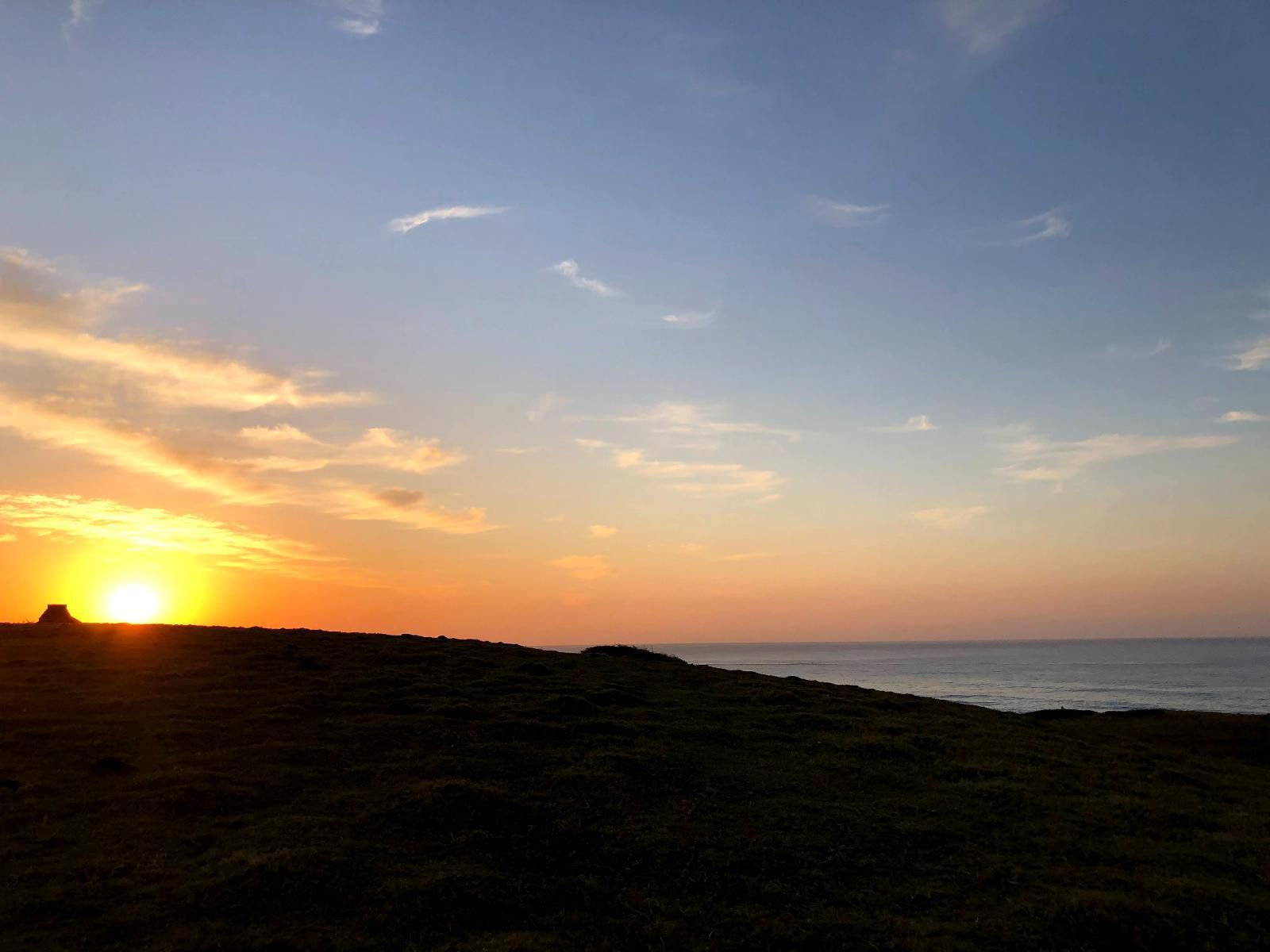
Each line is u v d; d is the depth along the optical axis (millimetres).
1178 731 53094
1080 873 20578
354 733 28469
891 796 26234
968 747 33562
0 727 27219
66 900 15664
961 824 23766
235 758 25000
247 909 15766
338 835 19516
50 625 54656
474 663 44188
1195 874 21047
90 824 19578
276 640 48625
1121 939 17062
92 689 33594
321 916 15695
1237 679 189000
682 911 17156
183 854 18188
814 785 26781
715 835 21453
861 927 16875
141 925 14930
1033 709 112062
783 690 44281
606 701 37781
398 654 45219
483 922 16125
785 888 18672
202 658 41062
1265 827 25953
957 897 18859
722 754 30031
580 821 21656
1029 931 17078
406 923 15656
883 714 40188
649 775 26094
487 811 21703
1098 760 34094
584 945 15430
